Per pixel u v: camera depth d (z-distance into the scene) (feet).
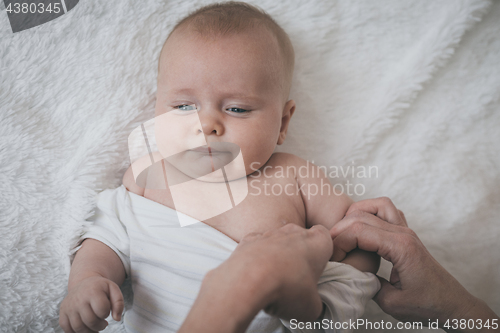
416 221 3.61
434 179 3.65
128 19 3.40
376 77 3.67
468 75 3.64
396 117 3.66
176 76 2.83
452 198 3.62
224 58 2.76
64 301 2.35
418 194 3.65
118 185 3.32
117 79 3.33
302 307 1.81
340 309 2.25
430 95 3.67
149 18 3.45
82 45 3.31
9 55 3.16
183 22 3.10
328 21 3.66
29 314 2.84
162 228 2.76
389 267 3.50
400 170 3.67
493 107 3.64
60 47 3.27
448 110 3.66
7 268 2.83
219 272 1.66
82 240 2.96
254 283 1.56
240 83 2.77
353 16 3.66
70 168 3.07
